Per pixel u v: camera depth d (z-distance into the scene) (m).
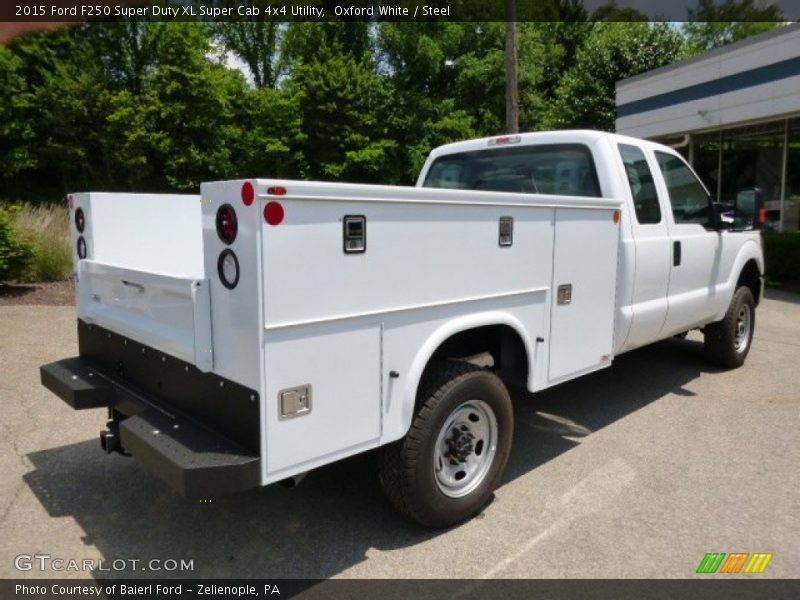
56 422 4.71
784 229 14.19
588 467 4.09
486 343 3.60
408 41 28.19
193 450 2.51
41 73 24.98
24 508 3.52
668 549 3.17
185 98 24.70
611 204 3.99
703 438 4.57
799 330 8.30
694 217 5.29
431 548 3.16
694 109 15.15
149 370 3.14
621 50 23.97
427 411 3.03
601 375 6.13
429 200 2.87
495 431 3.43
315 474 3.95
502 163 5.02
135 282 3.11
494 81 27.64
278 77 34.25
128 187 25.69
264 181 2.31
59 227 11.02
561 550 3.15
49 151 25.12
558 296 3.66
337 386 2.64
